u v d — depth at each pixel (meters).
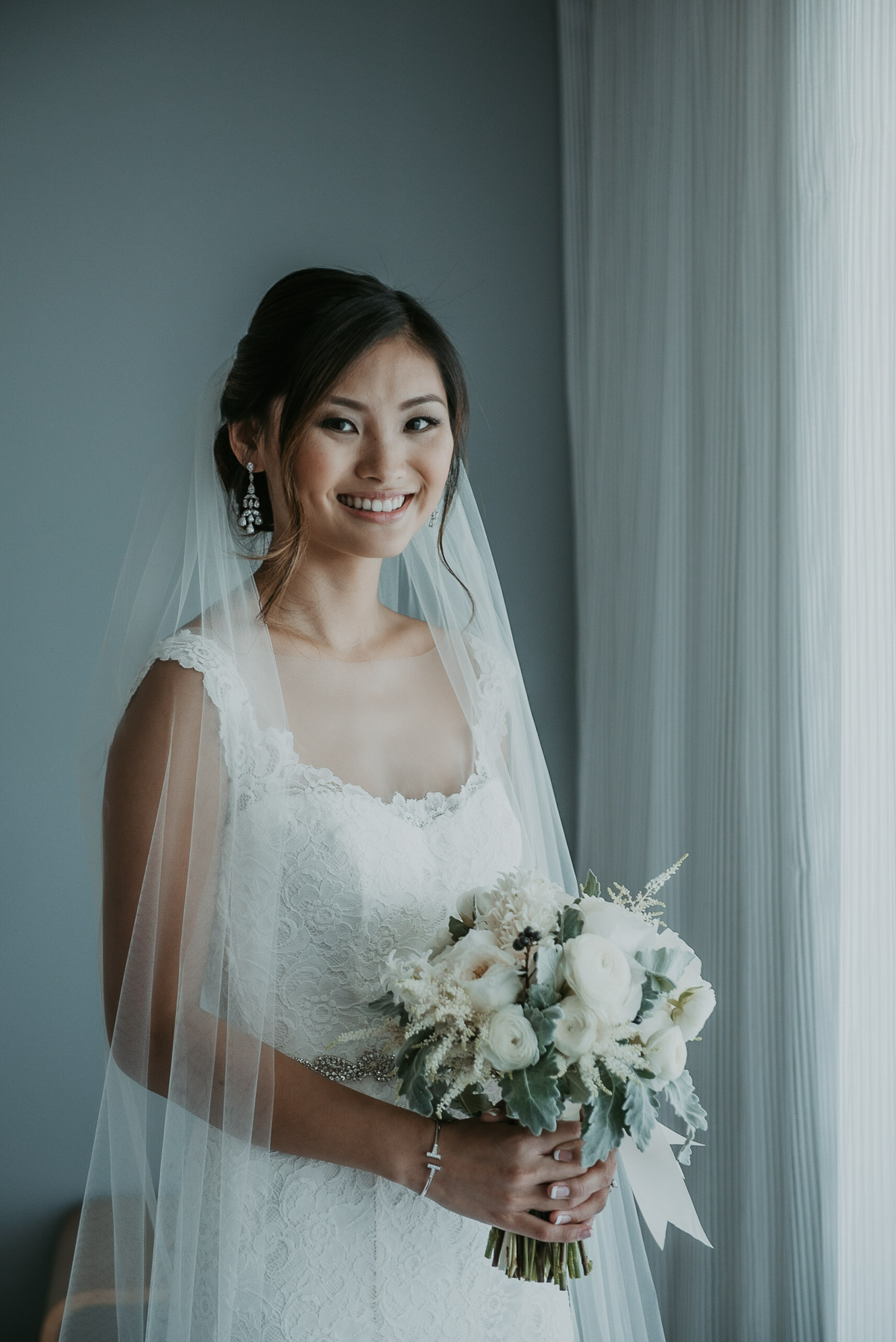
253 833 1.27
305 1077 1.23
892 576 1.75
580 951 1.10
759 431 2.02
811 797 1.87
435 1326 1.29
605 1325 1.52
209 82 2.59
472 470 2.73
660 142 2.42
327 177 2.65
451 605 1.59
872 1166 1.77
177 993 1.22
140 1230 1.23
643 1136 1.09
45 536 2.47
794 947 1.89
